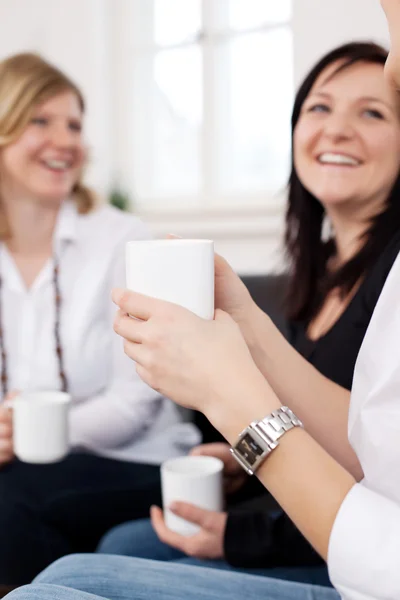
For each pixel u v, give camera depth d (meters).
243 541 1.02
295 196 1.39
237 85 3.46
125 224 1.73
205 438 1.63
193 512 1.07
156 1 3.58
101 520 1.45
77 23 3.47
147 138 3.69
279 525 1.02
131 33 3.59
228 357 0.63
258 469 0.62
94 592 0.72
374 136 1.22
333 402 0.88
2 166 1.62
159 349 0.64
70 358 1.62
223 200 3.46
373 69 1.22
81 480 1.50
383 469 0.61
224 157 3.53
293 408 0.87
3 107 1.58
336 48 1.27
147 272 0.66
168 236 0.78
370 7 2.82
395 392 0.62
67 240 1.67
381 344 0.64
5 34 3.64
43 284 1.64
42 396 1.42
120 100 3.62
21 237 1.68
